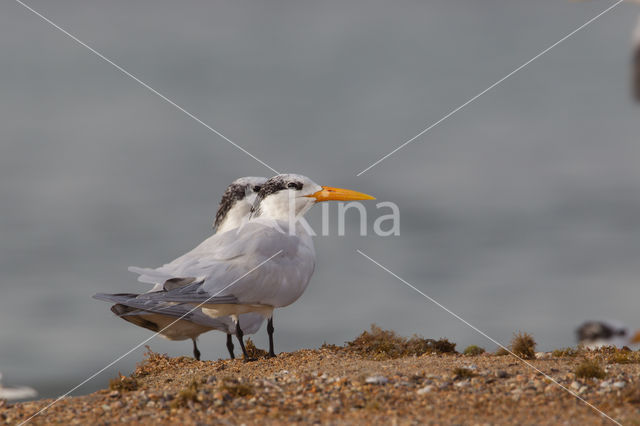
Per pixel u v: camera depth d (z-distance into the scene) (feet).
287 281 31.58
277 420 21.65
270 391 24.26
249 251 31.24
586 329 31.37
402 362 27.91
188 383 26.30
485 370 25.72
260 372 28.04
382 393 23.57
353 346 32.45
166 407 23.30
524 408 21.90
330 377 25.67
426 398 23.04
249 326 33.47
